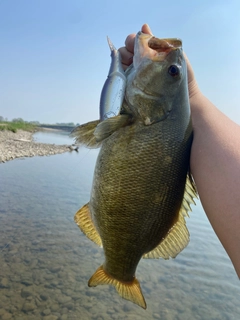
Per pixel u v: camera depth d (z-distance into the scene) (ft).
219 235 0.77
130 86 1.14
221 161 0.83
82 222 1.27
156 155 1.05
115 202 1.07
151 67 1.11
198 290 2.82
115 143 1.09
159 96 1.09
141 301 1.18
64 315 2.35
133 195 1.06
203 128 0.98
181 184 1.08
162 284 2.88
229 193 0.77
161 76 1.09
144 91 1.11
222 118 1.01
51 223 4.06
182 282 2.93
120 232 1.09
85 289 2.69
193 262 3.32
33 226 3.91
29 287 2.63
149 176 1.05
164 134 1.06
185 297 2.70
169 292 2.77
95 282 1.23
